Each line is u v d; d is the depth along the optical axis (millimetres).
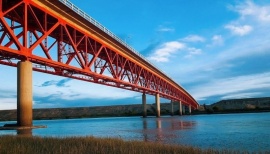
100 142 21484
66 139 23516
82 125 87812
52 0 46281
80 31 56312
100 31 62625
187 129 49531
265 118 86375
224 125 58844
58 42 56062
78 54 54906
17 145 18453
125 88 91000
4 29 43000
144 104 131000
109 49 70562
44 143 20516
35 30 53156
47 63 49094
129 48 79625
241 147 25906
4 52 40781
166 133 41688
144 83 104875
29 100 42750
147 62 97938
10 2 43125
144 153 17141
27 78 42906
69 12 51000
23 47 42375
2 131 44906
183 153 17859
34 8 45188
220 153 18078
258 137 34188
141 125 67312
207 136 36375
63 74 61531
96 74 64312
